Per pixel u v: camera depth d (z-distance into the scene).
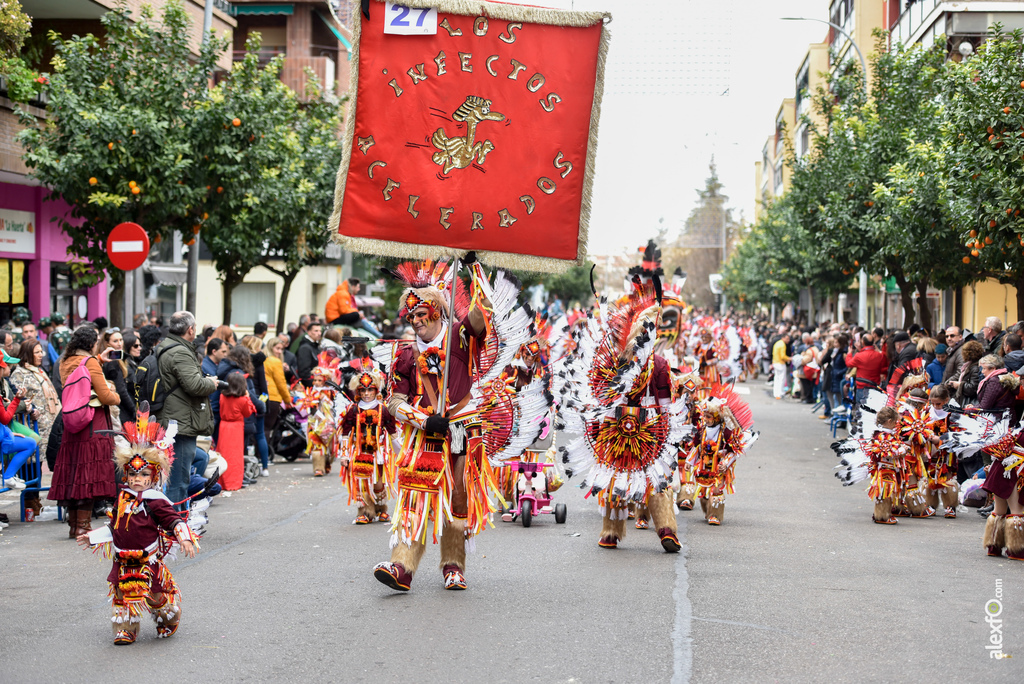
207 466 11.89
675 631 6.25
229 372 12.88
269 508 11.50
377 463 10.22
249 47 18.33
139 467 5.97
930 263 18.02
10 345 12.12
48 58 21.08
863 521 10.86
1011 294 24.34
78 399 9.46
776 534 9.92
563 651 5.82
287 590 7.39
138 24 16.89
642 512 10.31
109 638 6.17
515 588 7.44
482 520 7.39
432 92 7.23
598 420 8.82
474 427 7.31
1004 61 13.78
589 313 9.27
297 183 22.39
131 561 5.96
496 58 7.24
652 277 8.88
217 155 16.73
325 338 17.30
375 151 7.21
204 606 6.92
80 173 15.62
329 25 41.75
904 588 7.52
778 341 31.52
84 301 23.48
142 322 20.84
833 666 5.56
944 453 11.19
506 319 7.48
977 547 9.36
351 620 6.52
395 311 35.03
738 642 6.03
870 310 39.78
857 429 10.94
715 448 10.39
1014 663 5.63
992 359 10.49
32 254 21.38
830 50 25.25
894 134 20.59
